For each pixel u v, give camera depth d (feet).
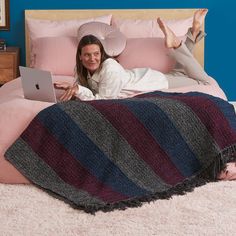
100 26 13.17
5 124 8.93
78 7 14.88
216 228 7.04
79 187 8.32
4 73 13.97
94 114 8.75
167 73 12.94
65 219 7.32
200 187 8.57
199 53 14.94
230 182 8.84
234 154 8.93
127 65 13.05
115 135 8.68
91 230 6.99
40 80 9.52
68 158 8.55
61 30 13.96
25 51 15.07
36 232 6.92
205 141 8.97
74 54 13.24
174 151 8.84
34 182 8.46
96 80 10.55
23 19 14.96
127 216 7.45
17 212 7.51
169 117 8.87
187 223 7.21
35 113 8.98
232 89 15.39
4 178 8.64
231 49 15.24
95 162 8.54
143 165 8.68
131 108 8.86
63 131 8.63
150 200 8.00
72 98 10.34
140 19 14.57
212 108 9.12
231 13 15.03
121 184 8.35
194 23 13.35
